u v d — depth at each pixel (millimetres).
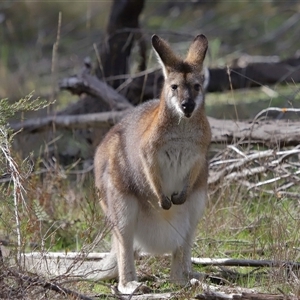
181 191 15805
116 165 16125
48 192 19109
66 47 39781
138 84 25969
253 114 26609
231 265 15516
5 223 15039
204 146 15914
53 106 27219
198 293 13508
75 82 24531
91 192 17312
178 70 16016
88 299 13008
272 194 18875
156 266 16406
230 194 19094
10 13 43688
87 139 24688
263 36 38062
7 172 14633
